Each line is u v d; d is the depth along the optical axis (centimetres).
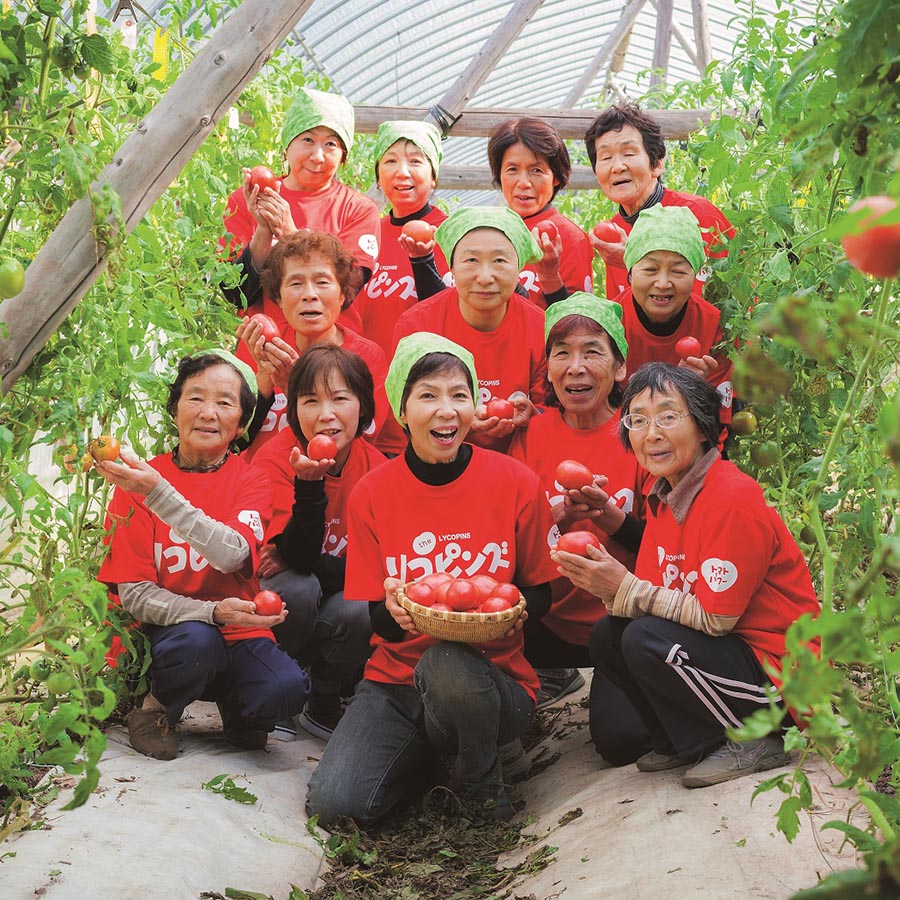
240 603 369
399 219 558
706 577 325
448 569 378
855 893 112
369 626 419
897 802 202
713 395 341
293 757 404
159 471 398
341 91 1166
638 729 362
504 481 382
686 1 1280
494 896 304
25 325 275
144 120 288
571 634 416
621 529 390
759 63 436
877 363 330
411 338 385
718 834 283
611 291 513
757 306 422
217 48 290
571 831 328
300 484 407
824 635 143
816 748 240
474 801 371
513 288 446
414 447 380
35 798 317
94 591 242
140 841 297
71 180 265
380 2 995
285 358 448
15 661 337
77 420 350
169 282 432
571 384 410
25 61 264
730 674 323
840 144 164
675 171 738
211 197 527
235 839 318
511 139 514
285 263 452
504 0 1127
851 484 348
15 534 344
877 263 114
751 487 331
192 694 367
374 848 351
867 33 154
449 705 351
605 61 1305
